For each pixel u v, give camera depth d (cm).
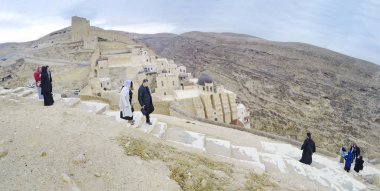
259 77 10744
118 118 1546
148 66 6362
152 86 5859
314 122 8000
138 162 973
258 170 1270
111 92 4028
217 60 12988
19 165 852
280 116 8362
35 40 12294
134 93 3866
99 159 932
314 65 11269
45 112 1303
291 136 7600
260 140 2223
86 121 1234
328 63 11419
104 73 5734
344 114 8331
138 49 7262
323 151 2347
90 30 9006
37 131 1044
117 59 6359
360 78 10338
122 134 1179
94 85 4847
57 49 8862
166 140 1392
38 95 1695
